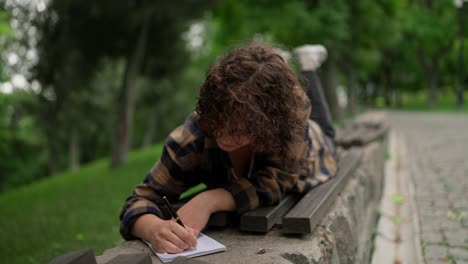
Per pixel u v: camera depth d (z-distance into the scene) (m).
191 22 10.14
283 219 1.76
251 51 1.60
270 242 1.71
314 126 2.72
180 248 1.57
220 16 15.95
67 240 3.66
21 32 8.77
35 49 9.16
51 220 4.77
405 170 5.89
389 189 4.83
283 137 1.63
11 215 5.56
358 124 6.88
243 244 1.69
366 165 3.60
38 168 20.39
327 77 14.25
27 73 9.38
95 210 5.06
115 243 3.28
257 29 12.55
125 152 9.88
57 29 9.04
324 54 3.36
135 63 9.82
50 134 15.32
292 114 1.58
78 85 10.06
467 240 2.88
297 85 1.69
